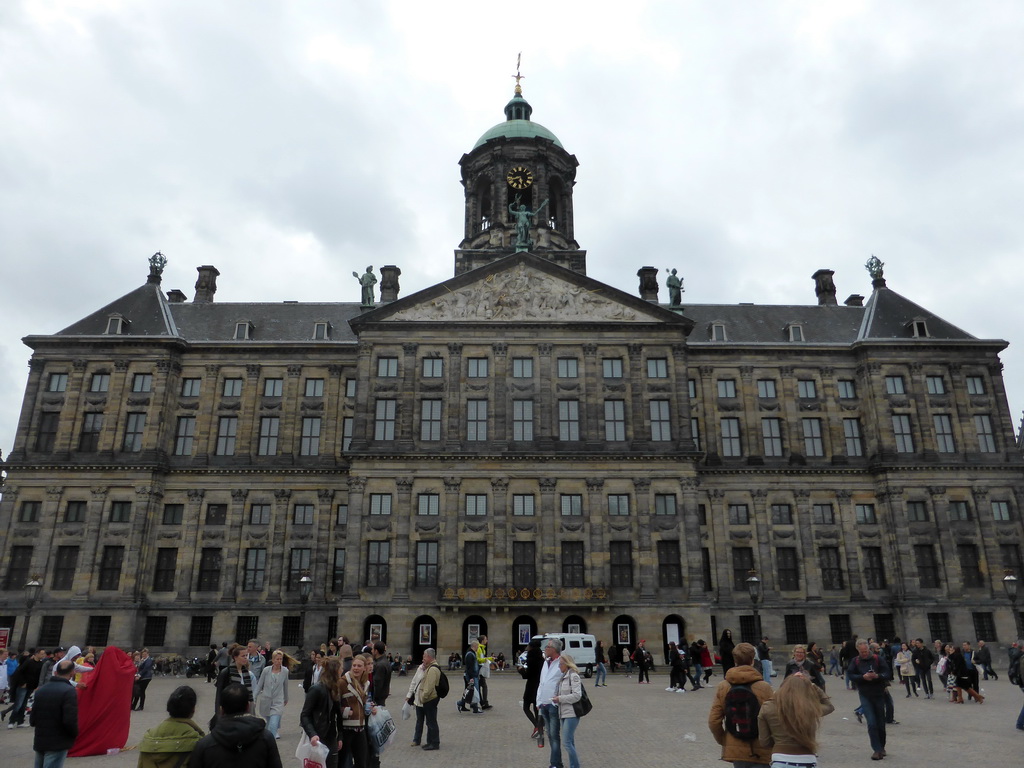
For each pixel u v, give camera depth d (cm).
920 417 6003
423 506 5291
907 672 3073
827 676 4794
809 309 6894
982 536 5769
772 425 6128
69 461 5688
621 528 5288
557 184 6969
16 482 5656
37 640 5350
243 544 5709
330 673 1170
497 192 6650
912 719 2372
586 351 5638
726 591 5722
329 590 5634
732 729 959
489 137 6975
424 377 5581
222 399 6031
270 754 803
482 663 2741
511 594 5034
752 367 6225
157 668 5281
